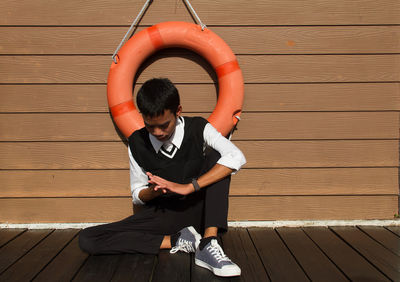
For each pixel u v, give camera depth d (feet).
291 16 6.51
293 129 6.69
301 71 6.60
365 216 6.84
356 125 6.70
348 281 4.59
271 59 6.58
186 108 6.68
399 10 6.50
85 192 6.77
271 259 5.28
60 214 6.80
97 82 6.57
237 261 5.21
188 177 5.12
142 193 5.11
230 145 4.95
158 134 4.43
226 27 6.52
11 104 6.59
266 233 6.41
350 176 6.78
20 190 6.73
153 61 6.61
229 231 6.52
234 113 6.29
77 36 6.50
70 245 5.90
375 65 6.59
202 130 5.05
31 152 6.68
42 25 6.46
